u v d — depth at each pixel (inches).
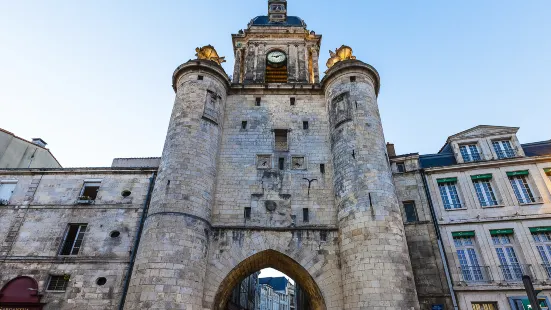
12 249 743.1
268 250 716.0
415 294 624.4
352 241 671.8
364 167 736.3
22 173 846.5
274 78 1133.7
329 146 858.1
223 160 837.2
